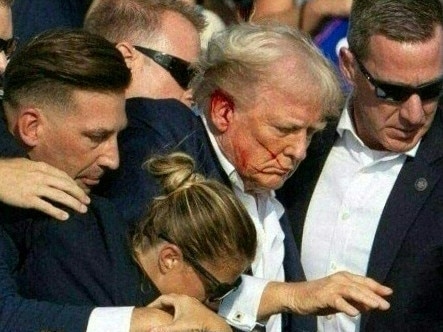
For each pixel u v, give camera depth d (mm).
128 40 4996
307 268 5184
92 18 5133
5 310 3967
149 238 4152
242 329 4445
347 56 5008
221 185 4129
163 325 3877
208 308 4211
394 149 4988
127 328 3912
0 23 4492
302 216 5172
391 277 4980
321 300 4285
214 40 4633
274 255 4812
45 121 4223
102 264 4129
